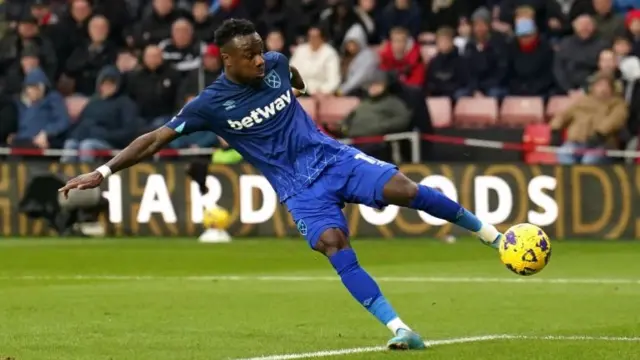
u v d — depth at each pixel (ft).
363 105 210.18
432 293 124.88
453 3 239.71
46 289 130.41
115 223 208.03
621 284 132.77
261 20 241.76
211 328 98.32
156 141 85.81
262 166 87.25
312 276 143.02
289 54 240.32
